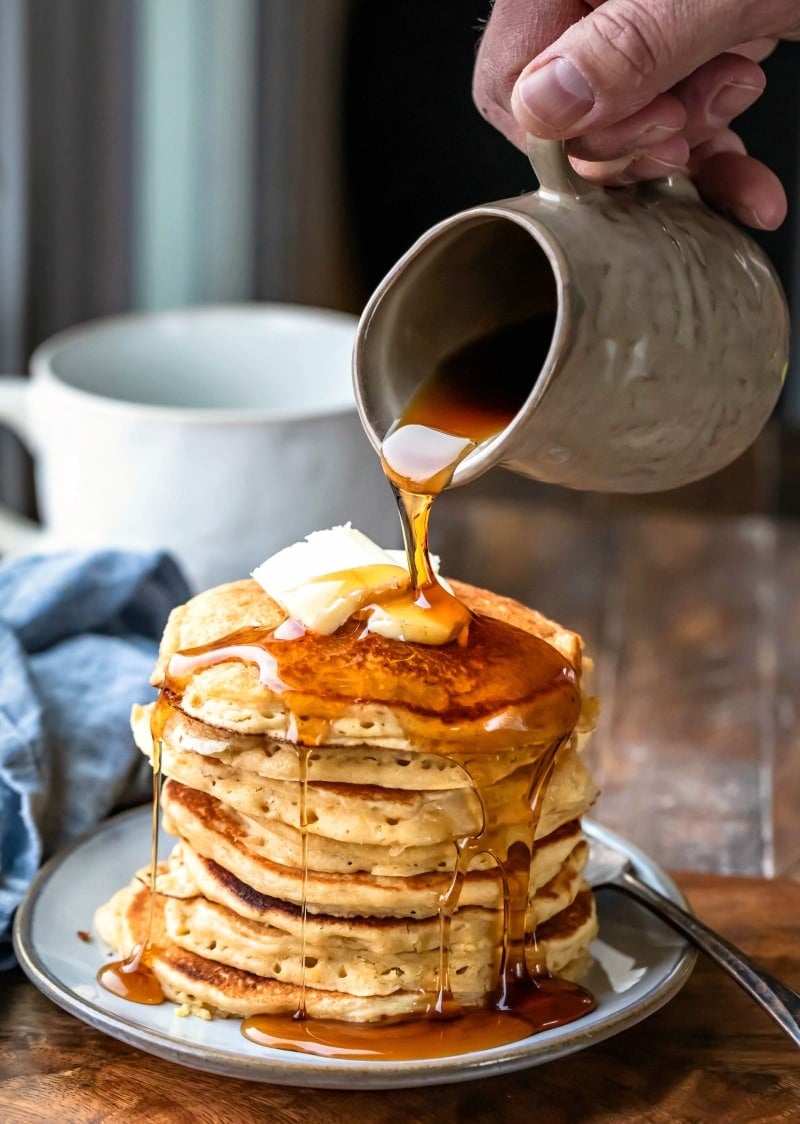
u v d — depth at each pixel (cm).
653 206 62
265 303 152
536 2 66
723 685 94
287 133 146
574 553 113
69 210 132
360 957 63
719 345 61
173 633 65
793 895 73
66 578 83
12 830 72
